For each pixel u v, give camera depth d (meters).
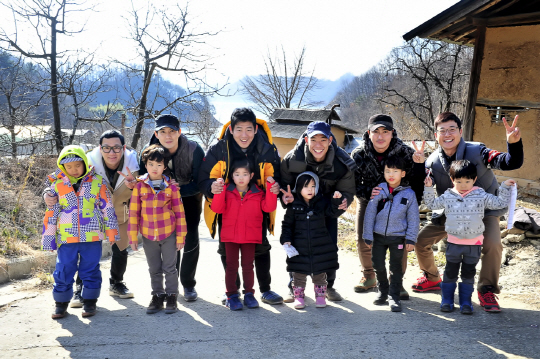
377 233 4.16
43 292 4.58
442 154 4.23
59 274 3.84
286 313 4.06
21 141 10.48
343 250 6.56
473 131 8.34
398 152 4.22
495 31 7.93
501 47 7.88
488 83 8.09
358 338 3.41
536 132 7.56
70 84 10.05
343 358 3.07
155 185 4.03
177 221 4.09
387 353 3.12
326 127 3.93
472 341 3.27
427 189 4.04
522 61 7.64
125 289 4.59
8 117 10.30
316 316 3.96
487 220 3.98
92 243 3.95
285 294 4.66
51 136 10.48
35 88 10.28
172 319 3.90
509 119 7.90
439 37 9.04
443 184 4.26
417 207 4.09
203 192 4.17
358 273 5.45
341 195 3.99
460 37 9.70
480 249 3.87
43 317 3.91
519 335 3.34
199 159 4.34
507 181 3.74
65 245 3.88
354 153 4.41
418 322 3.71
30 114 10.77
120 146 4.23
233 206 4.12
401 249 4.07
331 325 3.72
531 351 3.07
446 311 3.92
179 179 4.33
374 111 46.38
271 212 4.27
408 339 3.35
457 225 3.85
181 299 4.52
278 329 3.65
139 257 6.43
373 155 4.27
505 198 3.74
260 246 4.27
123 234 4.48
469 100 8.28
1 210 6.44
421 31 8.17
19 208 6.55
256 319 3.90
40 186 7.70
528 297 4.19
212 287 4.95
